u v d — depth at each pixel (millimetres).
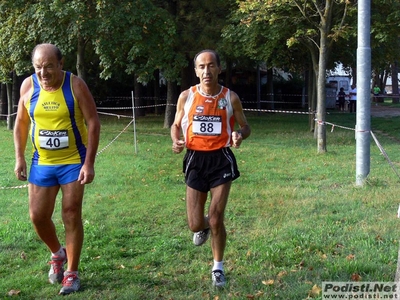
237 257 5672
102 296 4711
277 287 4820
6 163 12797
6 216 7695
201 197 4824
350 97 33531
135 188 9516
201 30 18750
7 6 16672
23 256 5863
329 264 5266
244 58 23438
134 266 5492
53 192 4785
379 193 8547
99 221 7297
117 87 34812
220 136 4742
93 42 16906
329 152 13719
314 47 16906
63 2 15836
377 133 19406
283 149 14453
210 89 4762
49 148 4652
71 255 4793
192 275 5199
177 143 4746
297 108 37375
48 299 4691
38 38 17109
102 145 15641
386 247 5793
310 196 8547
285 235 6328
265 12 13766
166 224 7121
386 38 15617
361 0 9250
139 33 16688
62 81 4625
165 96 35938
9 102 21078
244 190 9031
